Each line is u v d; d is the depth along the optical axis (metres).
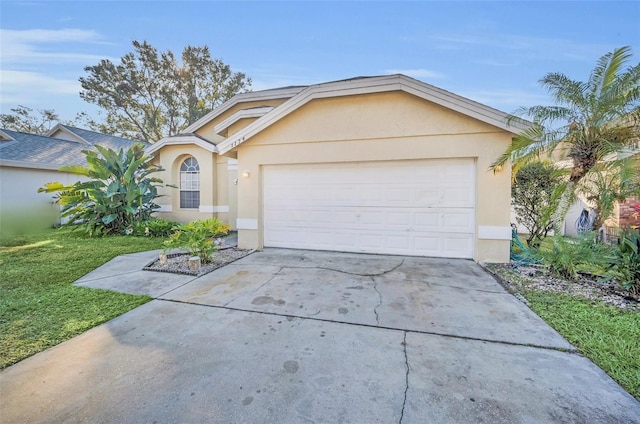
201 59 25.97
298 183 7.42
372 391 2.20
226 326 3.32
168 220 11.69
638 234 4.48
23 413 1.99
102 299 4.12
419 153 6.32
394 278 5.06
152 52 24.41
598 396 2.12
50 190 9.46
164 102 25.98
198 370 2.48
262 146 7.42
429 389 2.21
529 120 5.48
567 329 3.16
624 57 5.05
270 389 2.23
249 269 5.69
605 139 5.02
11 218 10.45
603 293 4.25
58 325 3.33
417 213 6.59
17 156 11.63
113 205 9.57
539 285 4.63
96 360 2.63
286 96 11.44
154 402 2.09
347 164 7.02
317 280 4.98
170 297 4.23
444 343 2.91
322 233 7.29
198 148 11.33
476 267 5.71
